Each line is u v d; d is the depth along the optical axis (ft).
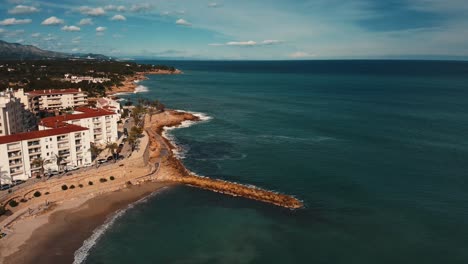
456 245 229.86
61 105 649.61
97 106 571.69
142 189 312.09
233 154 410.11
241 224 255.70
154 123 559.38
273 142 458.91
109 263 211.00
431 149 418.92
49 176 310.45
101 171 322.34
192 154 410.93
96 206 278.46
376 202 287.07
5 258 208.44
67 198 286.66
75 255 216.54
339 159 388.37
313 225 254.68
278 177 338.95
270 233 245.04
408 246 229.45
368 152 411.75
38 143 314.35
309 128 534.37
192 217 265.54
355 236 240.94
